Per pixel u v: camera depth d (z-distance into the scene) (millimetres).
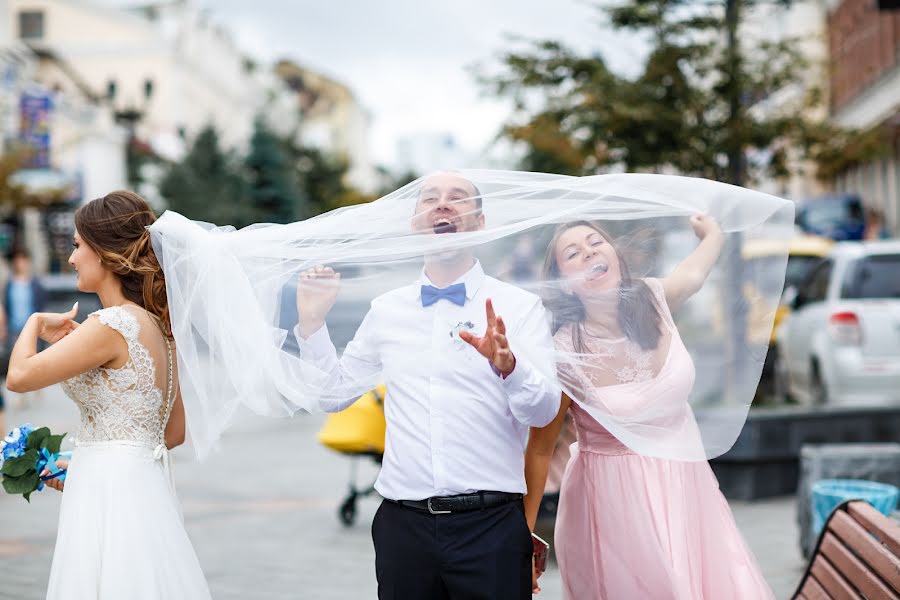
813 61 10000
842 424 8086
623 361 3400
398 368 3268
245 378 3367
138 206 3455
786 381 11922
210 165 46906
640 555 3416
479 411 3184
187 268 3350
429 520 3139
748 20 9742
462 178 3416
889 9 7789
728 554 3502
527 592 3193
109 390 3289
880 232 23906
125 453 3289
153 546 3244
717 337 3580
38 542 6691
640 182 3521
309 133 94938
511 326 3289
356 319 3422
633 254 3484
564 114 9477
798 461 8078
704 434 3543
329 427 6625
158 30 62812
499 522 3145
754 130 9461
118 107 60125
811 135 9766
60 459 3479
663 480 3459
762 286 3576
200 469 9906
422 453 3174
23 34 60250
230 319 3363
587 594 3609
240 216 45406
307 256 3396
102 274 3449
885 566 3256
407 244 3332
